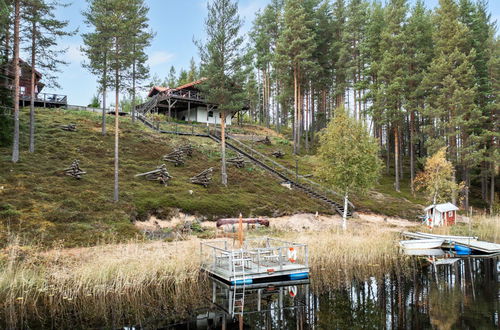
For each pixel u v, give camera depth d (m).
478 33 42.31
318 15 48.91
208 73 30.36
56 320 10.08
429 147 36.69
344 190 25.86
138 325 9.88
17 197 19.70
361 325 9.86
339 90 48.38
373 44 44.81
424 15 47.22
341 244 18.33
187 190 26.08
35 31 25.58
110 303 11.59
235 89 31.91
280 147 47.00
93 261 13.93
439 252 21.05
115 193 21.88
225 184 29.52
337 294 12.80
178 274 13.98
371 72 43.59
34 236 16.56
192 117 51.09
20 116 34.28
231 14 30.84
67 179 23.38
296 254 16.09
